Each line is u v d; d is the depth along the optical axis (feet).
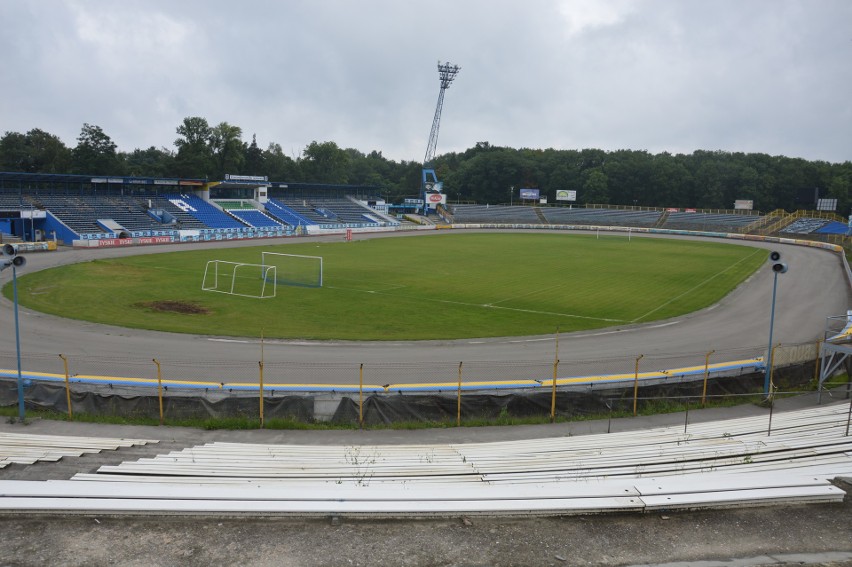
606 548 26.99
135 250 239.30
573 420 68.90
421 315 126.11
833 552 26.73
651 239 346.54
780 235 356.38
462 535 27.89
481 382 80.94
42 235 265.34
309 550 26.50
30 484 31.45
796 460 41.04
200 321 116.88
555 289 161.38
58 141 419.13
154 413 66.54
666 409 72.84
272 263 207.72
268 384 76.74
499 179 606.96
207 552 26.21
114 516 29.01
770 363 78.64
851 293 160.45
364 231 374.02
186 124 497.05
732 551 26.81
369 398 66.69
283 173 558.56
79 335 103.04
